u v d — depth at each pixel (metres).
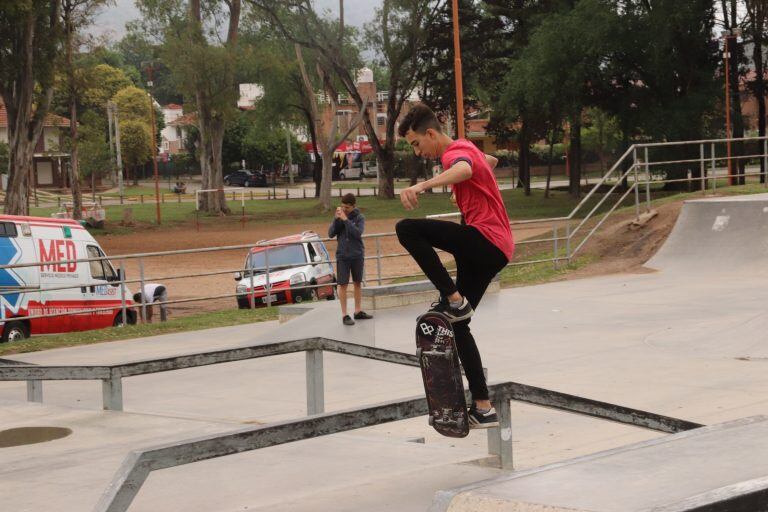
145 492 5.04
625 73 45.22
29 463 5.96
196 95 58.78
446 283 4.11
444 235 4.18
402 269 29.81
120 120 100.56
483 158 4.30
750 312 12.70
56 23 40.97
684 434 3.23
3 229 17.59
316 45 58.22
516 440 7.21
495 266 4.25
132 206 69.88
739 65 49.28
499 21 62.81
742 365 9.57
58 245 18.69
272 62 58.16
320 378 7.25
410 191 4.05
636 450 3.05
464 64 65.31
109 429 7.07
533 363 10.38
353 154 111.62
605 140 92.62
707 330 11.23
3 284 17.36
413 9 60.19
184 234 48.50
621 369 9.76
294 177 114.38
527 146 65.56
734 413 7.61
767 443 3.04
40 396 8.69
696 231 18.62
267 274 17.47
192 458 3.63
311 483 5.06
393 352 6.95
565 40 42.59
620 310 13.82
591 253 20.00
